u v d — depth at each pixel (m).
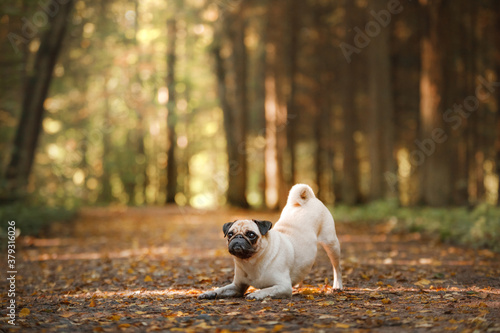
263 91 39.91
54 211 23.48
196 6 34.84
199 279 9.14
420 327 5.29
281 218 7.57
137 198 49.28
